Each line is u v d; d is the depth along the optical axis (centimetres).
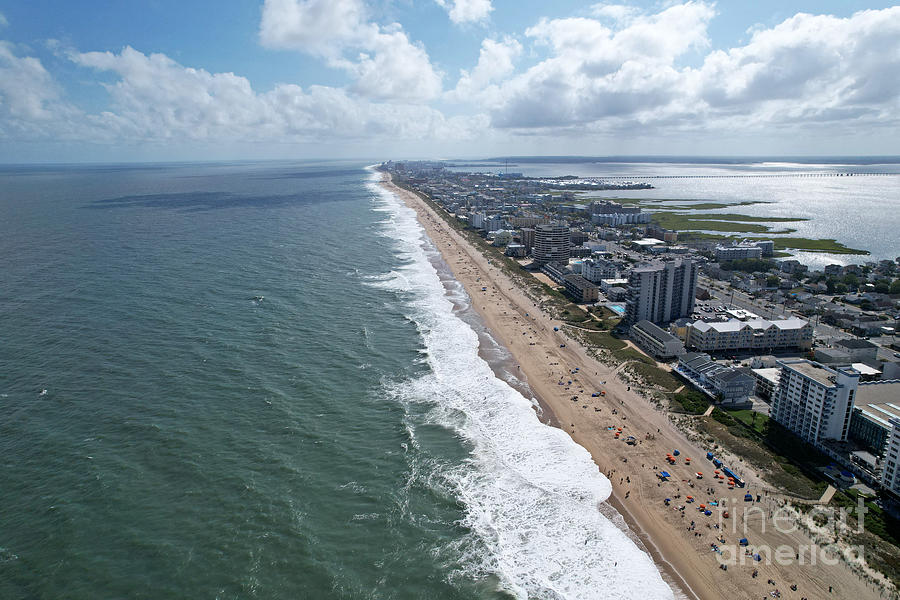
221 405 13812
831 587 9050
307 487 11069
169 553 9212
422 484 11444
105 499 10306
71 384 14388
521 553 9800
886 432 12281
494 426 13812
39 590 8369
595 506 11088
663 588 9106
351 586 8862
